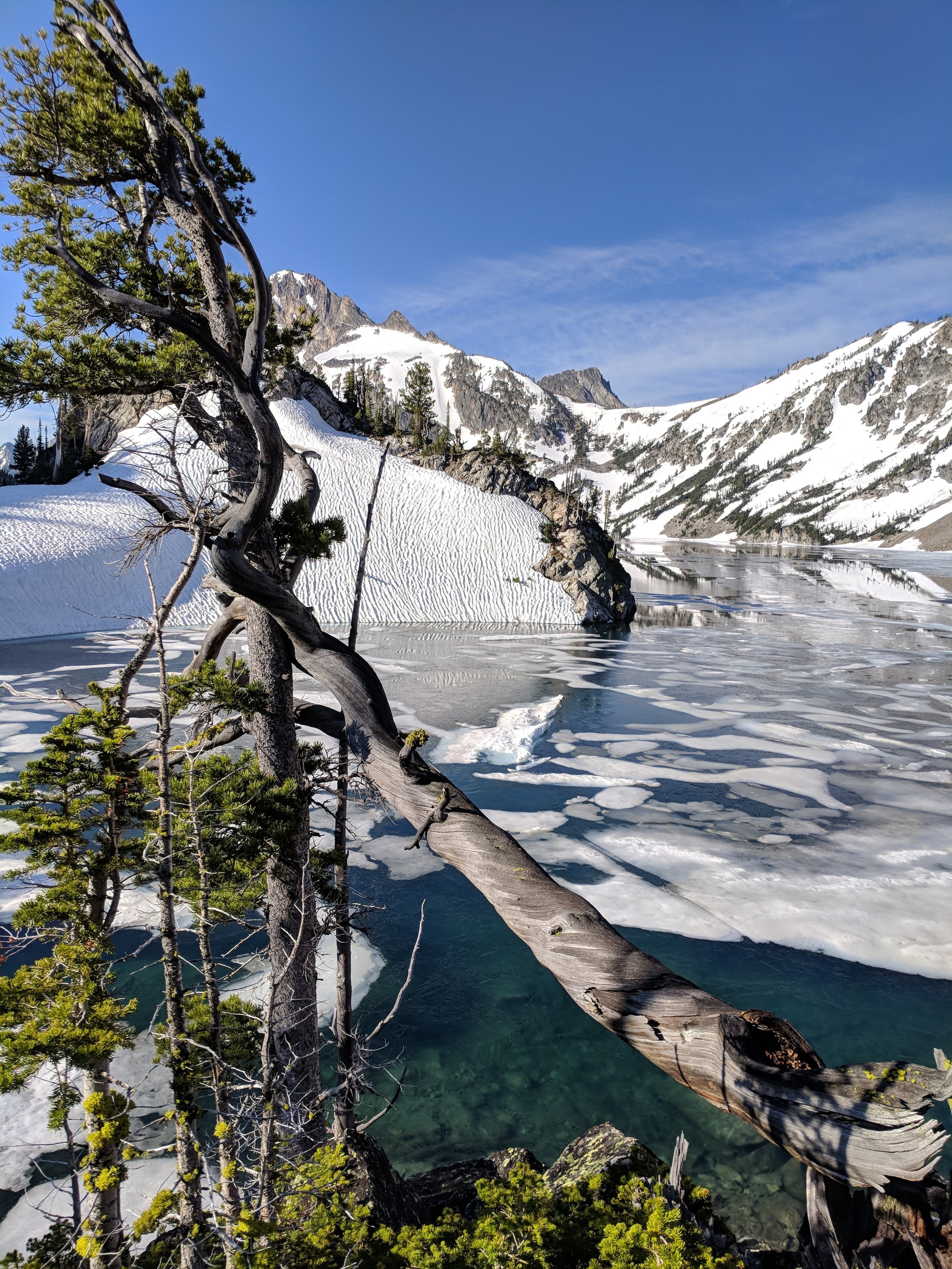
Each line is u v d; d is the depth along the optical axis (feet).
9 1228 22.39
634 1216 14.75
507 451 250.98
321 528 18.76
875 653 142.51
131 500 183.01
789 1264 14.97
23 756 69.15
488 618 182.60
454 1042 33.50
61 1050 11.25
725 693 107.76
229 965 35.91
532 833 57.21
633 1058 32.65
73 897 13.62
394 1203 17.88
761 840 56.54
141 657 14.93
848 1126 6.00
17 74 16.66
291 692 18.92
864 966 39.88
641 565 410.93
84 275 11.36
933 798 66.28
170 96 18.76
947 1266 8.08
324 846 52.75
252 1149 14.01
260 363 12.21
